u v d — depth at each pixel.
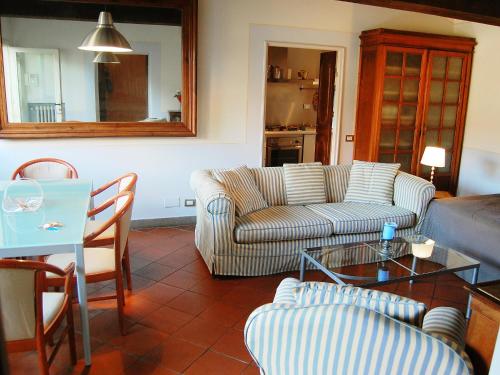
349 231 3.72
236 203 3.63
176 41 4.38
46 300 2.15
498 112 5.09
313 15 4.85
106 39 3.68
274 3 4.68
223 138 4.80
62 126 4.21
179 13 4.33
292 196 4.11
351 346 1.34
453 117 5.48
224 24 4.55
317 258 3.08
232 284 3.41
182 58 4.43
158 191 4.66
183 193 4.75
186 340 2.66
